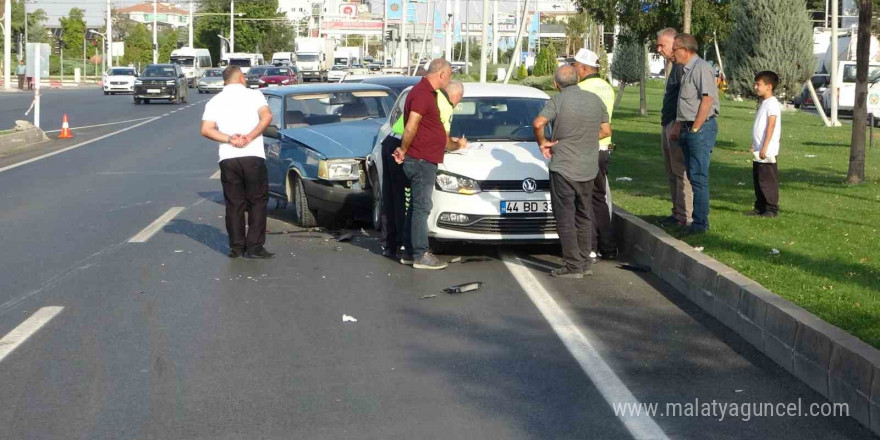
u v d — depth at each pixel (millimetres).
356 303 8227
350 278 9266
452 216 9961
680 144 10070
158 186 16156
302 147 12211
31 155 21547
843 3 65688
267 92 13891
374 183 11672
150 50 109312
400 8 64312
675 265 8852
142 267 9656
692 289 8336
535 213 9992
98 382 6062
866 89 14219
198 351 6754
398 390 5918
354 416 5457
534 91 11805
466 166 10102
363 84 14258
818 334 5910
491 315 7816
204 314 7809
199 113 39000
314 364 6461
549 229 10102
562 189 9094
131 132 28531
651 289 8812
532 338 7117
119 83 55156
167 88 46469
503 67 62531
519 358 6598
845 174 15906
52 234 11516
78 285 8828
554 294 8578
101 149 23062
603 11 30000
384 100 13812
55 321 7547
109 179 17125
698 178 9961
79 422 5367
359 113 13523
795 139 23766
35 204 13992
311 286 8891
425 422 5363
